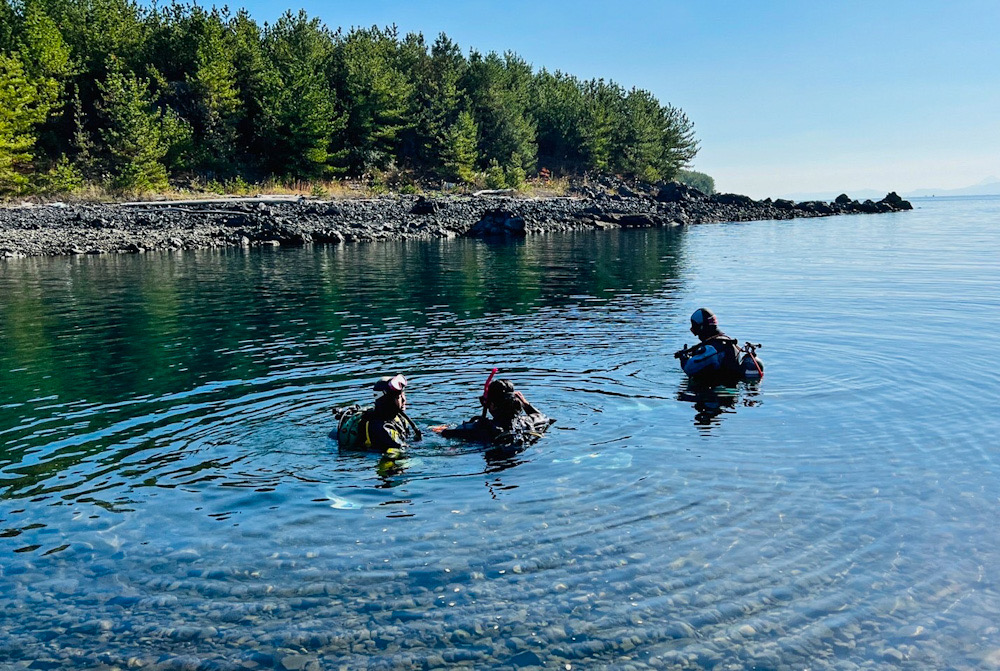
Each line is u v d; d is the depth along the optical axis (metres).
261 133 58.06
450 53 75.69
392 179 66.12
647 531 4.66
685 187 74.38
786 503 5.02
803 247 30.20
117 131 49.31
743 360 8.47
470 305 14.98
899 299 14.67
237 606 3.91
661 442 6.37
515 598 3.93
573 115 82.50
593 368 9.23
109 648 3.57
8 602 3.99
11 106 43.69
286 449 6.45
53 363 9.91
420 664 3.41
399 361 9.78
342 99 64.88
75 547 4.62
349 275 20.97
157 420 7.32
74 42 54.25
